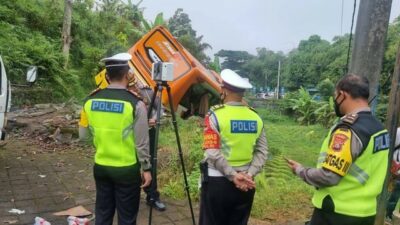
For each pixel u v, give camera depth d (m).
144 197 4.93
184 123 8.87
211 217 2.96
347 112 2.33
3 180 5.56
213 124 2.84
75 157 7.09
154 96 3.79
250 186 2.82
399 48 3.10
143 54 6.84
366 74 3.54
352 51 3.68
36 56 14.34
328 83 25.25
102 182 3.10
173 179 5.48
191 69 6.78
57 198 4.91
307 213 4.70
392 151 3.16
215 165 2.81
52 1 18.64
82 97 15.74
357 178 2.21
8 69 12.82
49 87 14.47
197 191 4.95
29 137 8.46
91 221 4.25
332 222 2.28
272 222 4.42
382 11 3.48
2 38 14.14
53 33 18.09
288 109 26.41
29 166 6.36
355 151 2.16
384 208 3.19
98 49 18.38
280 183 5.75
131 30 22.47
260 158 2.97
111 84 3.04
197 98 7.42
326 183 2.22
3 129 6.14
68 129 8.25
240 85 2.83
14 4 16.77
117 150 2.97
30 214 4.36
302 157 9.59
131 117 2.92
